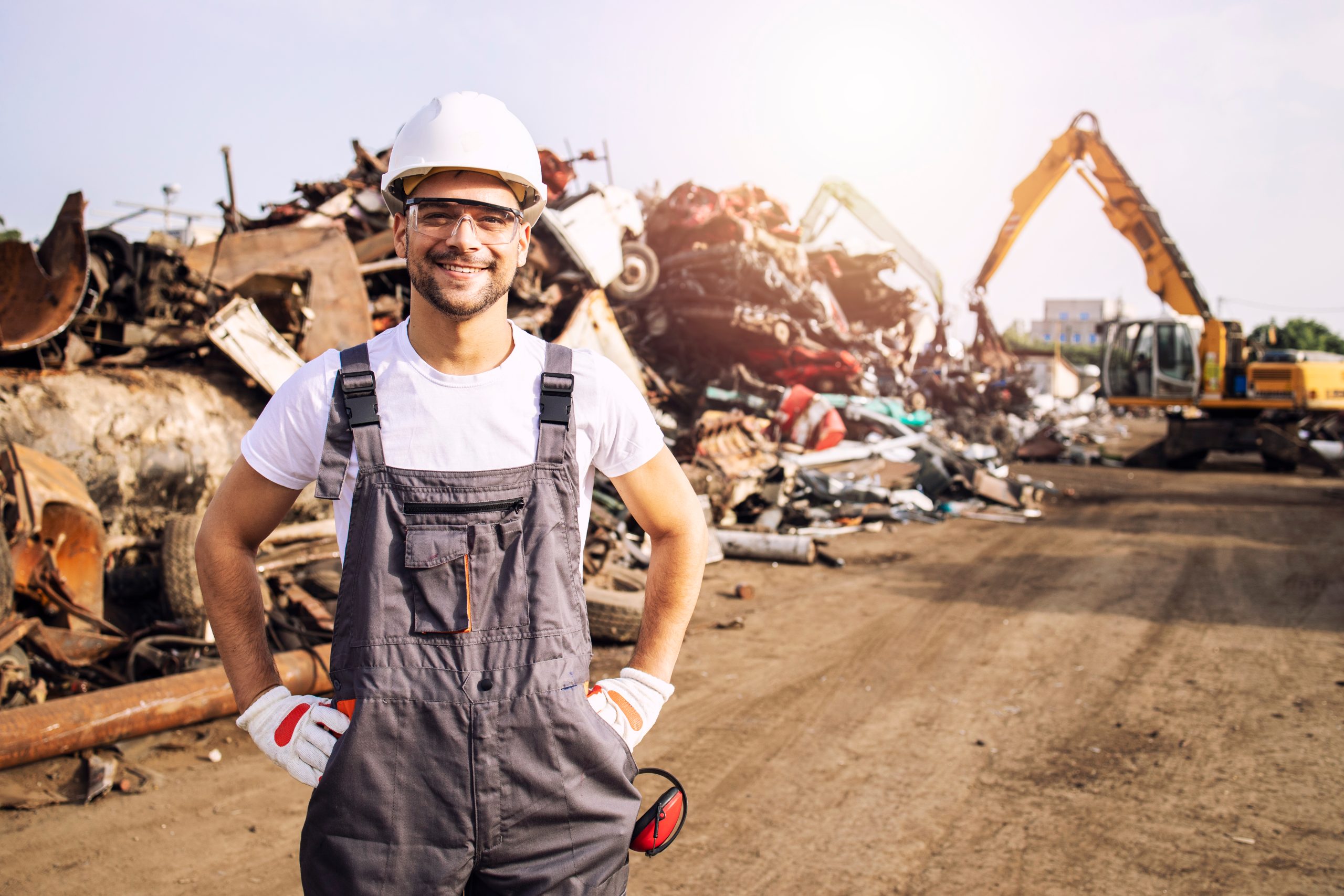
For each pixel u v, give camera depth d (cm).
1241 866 320
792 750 426
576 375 147
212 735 423
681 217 1508
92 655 459
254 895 295
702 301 1488
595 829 141
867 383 1762
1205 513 1257
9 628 426
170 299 753
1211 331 1919
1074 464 2123
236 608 145
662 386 1368
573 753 139
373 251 984
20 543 459
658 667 155
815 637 623
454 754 133
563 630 140
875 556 928
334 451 139
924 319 2173
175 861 315
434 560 135
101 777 368
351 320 802
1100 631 642
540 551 140
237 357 675
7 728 363
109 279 696
